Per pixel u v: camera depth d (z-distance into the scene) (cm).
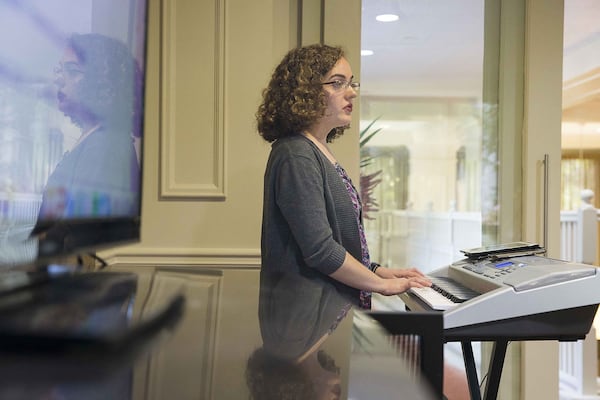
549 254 247
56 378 29
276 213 155
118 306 50
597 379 381
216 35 225
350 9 236
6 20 81
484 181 255
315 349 49
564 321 136
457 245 256
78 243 111
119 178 142
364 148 254
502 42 253
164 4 223
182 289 71
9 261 82
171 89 224
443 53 254
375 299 250
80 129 112
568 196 1245
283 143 158
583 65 628
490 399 166
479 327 135
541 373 242
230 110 226
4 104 81
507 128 253
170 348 42
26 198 88
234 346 46
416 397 39
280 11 237
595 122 948
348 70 169
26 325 36
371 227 254
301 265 152
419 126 255
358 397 36
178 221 223
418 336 90
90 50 119
